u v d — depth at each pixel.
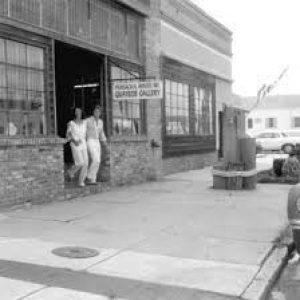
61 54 14.08
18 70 11.02
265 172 18.30
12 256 7.01
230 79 26.88
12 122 10.86
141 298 5.53
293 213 6.70
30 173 11.09
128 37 15.51
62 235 8.35
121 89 14.16
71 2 12.60
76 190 12.64
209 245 7.80
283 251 7.58
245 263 6.84
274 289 6.28
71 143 12.86
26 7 11.07
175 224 9.37
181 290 5.78
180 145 20.00
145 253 7.29
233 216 10.23
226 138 14.98
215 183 14.79
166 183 16.16
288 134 40.97
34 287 5.78
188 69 20.97
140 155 16.16
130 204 11.66
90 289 5.76
